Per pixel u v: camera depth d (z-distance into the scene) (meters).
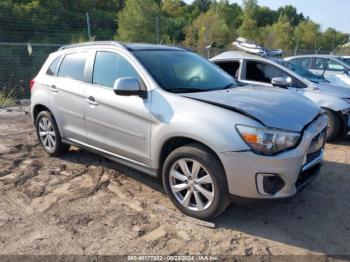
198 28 38.44
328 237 3.50
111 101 4.28
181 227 3.63
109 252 3.25
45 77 5.48
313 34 61.84
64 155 5.68
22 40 22.02
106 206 4.05
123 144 4.28
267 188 3.38
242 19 71.69
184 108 3.65
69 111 4.96
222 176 3.45
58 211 3.94
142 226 3.64
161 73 4.17
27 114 9.39
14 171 5.02
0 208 4.01
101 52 4.66
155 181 4.70
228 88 4.36
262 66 7.06
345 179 4.89
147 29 26.19
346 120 6.56
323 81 7.24
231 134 3.33
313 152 3.75
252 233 3.55
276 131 3.34
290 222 3.76
